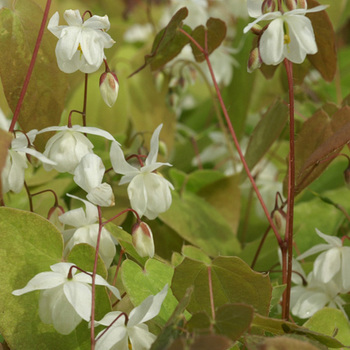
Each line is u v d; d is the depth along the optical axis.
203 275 0.37
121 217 0.43
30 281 0.36
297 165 0.42
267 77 0.44
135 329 0.36
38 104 0.40
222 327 0.35
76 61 0.38
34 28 0.40
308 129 0.42
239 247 0.45
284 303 0.40
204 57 0.44
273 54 0.38
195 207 0.46
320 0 0.47
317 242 0.45
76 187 0.44
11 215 0.37
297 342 0.34
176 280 0.37
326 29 0.42
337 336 0.39
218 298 0.38
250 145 0.43
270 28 0.38
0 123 0.43
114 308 0.40
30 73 0.39
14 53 0.40
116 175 0.45
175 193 0.46
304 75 0.45
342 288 0.40
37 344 0.37
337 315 0.39
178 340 0.34
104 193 0.37
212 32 0.43
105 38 0.38
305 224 0.46
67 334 0.37
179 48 0.43
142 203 0.38
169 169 0.46
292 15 0.38
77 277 0.37
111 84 0.39
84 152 0.38
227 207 0.47
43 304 0.37
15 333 0.37
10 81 0.40
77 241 0.39
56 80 0.41
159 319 0.38
